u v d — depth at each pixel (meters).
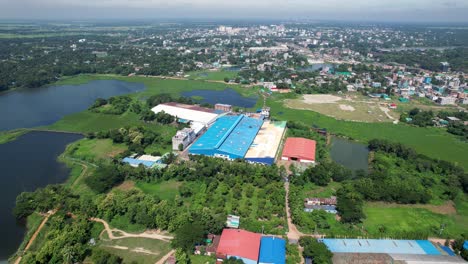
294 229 119.94
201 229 109.31
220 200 135.75
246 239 106.75
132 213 120.31
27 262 97.25
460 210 139.00
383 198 142.25
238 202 136.88
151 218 118.38
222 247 102.62
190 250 104.81
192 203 134.12
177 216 118.69
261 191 143.75
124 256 103.88
